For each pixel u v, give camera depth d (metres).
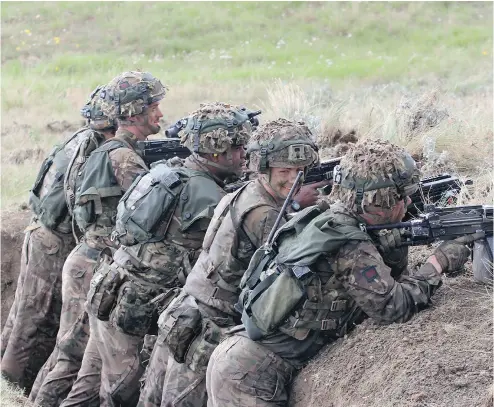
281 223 13.10
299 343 12.52
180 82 52.03
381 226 11.97
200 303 14.02
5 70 61.25
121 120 17.72
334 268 11.86
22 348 20.77
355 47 66.81
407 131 20.83
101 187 17.41
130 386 16.86
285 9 76.81
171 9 77.44
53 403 18.98
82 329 18.69
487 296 12.50
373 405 11.41
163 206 15.15
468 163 19.22
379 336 12.29
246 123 15.08
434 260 12.36
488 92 33.03
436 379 11.20
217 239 13.68
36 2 80.00
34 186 20.36
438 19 71.50
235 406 12.45
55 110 43.34
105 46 69.88
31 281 20.44
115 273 15.95
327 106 27.34
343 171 11.98
